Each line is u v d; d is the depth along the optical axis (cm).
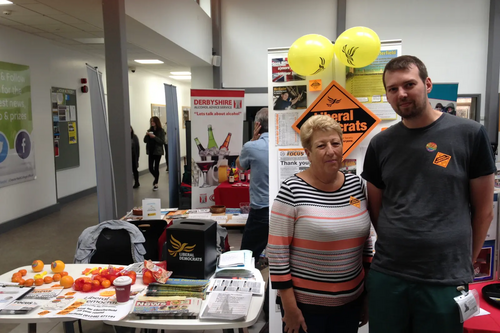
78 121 732
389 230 139
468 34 682
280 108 227
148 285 173
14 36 530
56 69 655
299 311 148
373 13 694
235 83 752
